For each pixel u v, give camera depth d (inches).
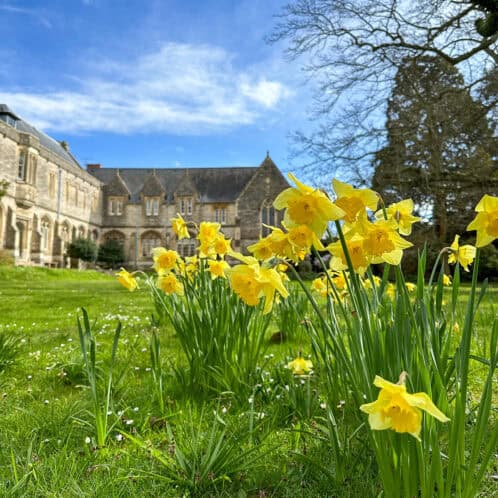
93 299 418.0
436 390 55.1
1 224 1161.4
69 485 62.8
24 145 1269.7
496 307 221.9
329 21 487.5
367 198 45.1
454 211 565.0
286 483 64.6
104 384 104.0
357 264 51.4
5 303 375.6
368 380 52.7
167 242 1729.8
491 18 408.8
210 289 115.3
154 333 102.7
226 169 1801.2
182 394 102.6
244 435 72.0
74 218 1579.7
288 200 46.2
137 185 1845.5
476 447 50.0
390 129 519.5
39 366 142.8
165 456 69.7
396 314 55.0
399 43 498.3
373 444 53.2
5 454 72.8
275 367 115.3
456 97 489.4
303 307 171.6
